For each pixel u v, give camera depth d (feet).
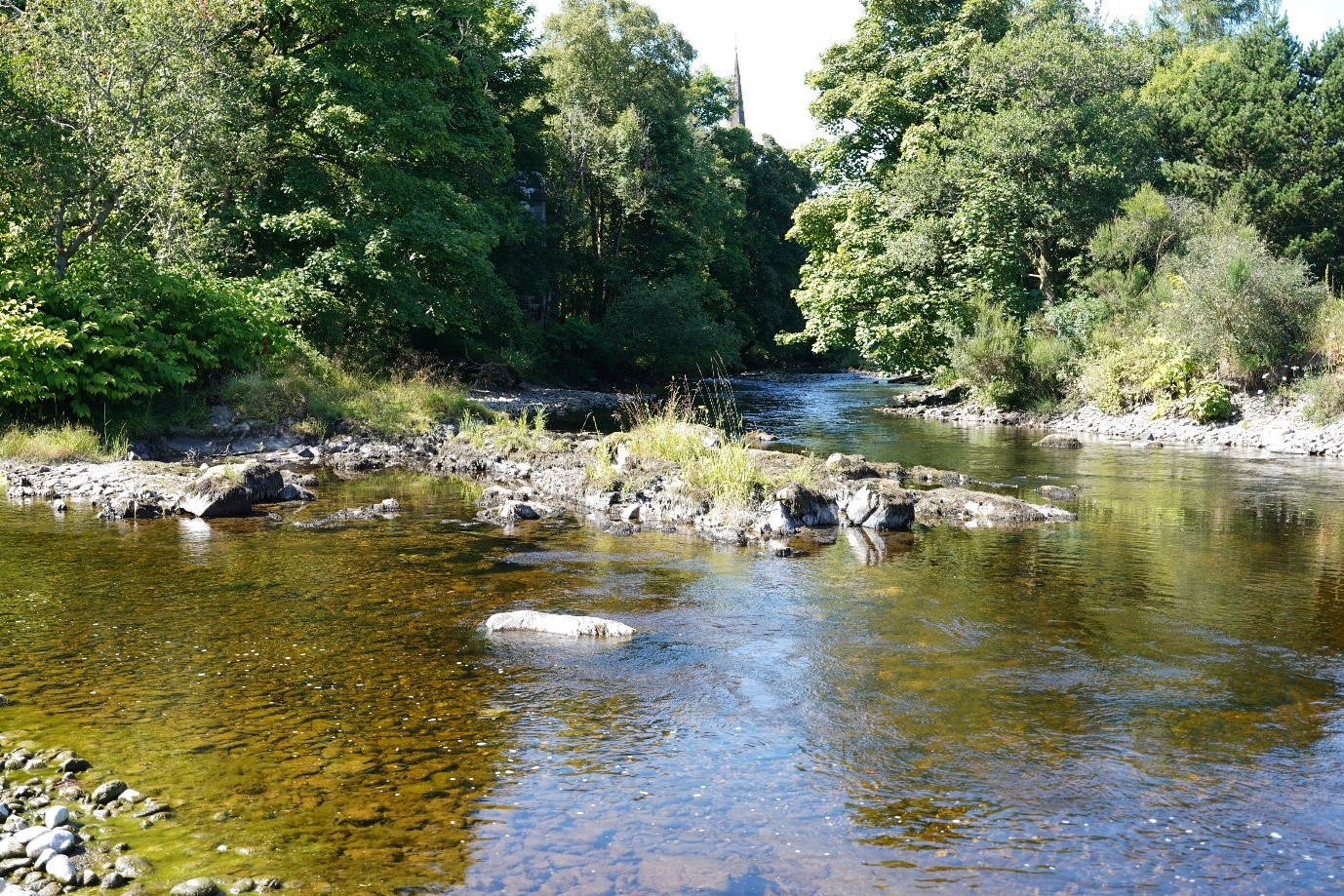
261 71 70.49
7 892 11.48
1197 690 18.45
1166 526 35.55
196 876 11.92
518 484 44.34
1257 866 12.48
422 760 15.25
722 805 13.93
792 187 204.95
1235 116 119.55
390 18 76.13
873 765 15.21
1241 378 72.54
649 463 40.93
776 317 191.21
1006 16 104.12
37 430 44.98
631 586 26.13
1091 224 91.76
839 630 22.18
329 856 12.42
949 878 12.14
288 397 54.80
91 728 16.21
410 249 78.59
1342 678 19.19
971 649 20.88
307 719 16.76
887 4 105.91
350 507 37.68
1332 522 36.27
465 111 100.17
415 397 62.39
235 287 57.77
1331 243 112.47
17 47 52.49
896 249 93.30
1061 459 55.11
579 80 148.97
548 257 129.80
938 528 35.09
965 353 86.48
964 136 93.35
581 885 11.84
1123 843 12.99
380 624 22.31
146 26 56.08
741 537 32.78
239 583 25.72
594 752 15.64
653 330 128.98
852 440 64.34
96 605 23.35
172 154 57.67
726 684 18.69
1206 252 78.43
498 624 22.04
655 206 146.92
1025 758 15.52
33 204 50.67
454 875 12.04
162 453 48.34
